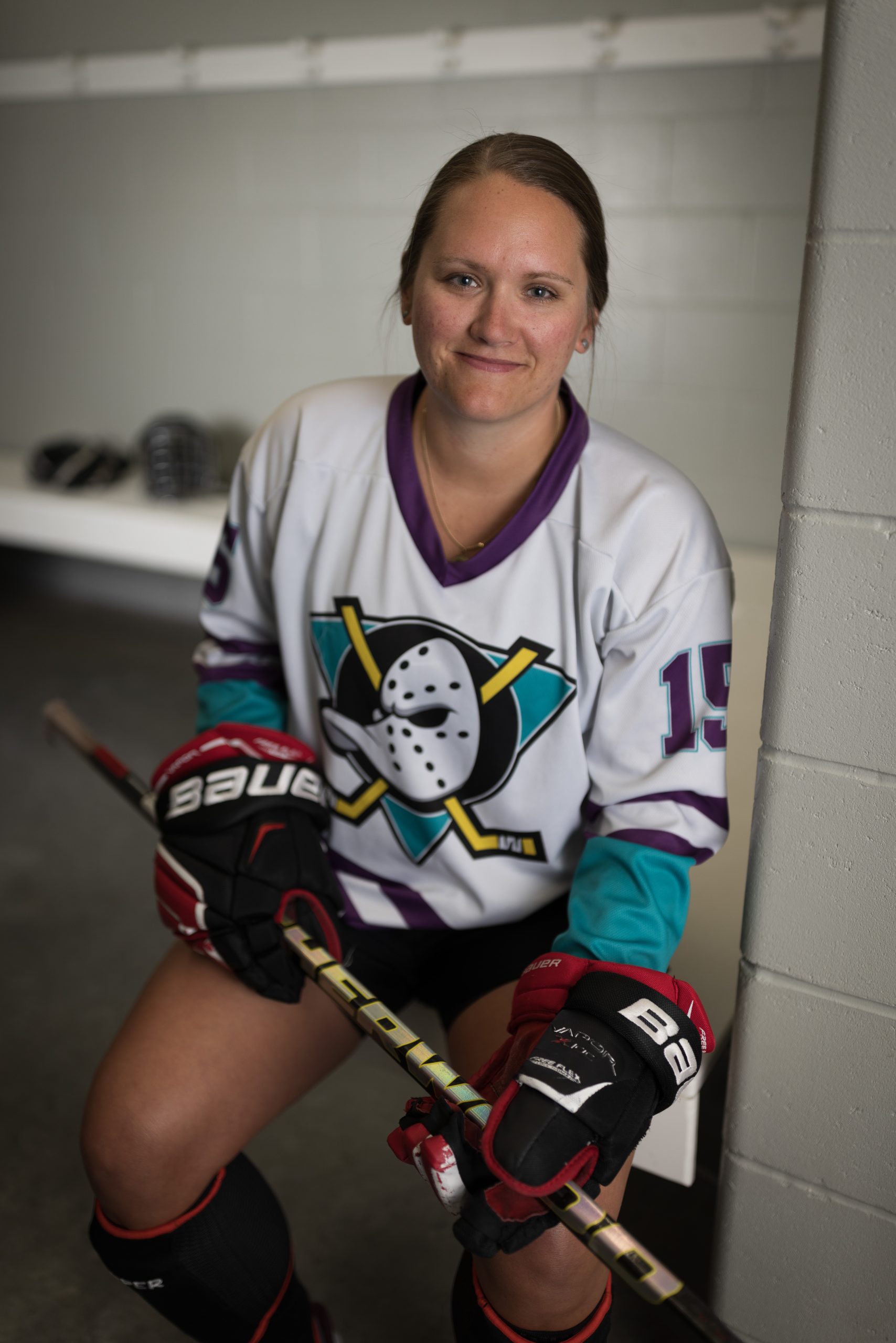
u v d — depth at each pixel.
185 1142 1.13
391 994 1.36
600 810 1.23
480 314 1.10
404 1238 1.58
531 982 1.08
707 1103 1.70
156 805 1.33
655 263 3.21
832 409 0.96
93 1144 1.13
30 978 2.12
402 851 1.32
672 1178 1.21
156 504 3.64
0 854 2.54
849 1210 1.17
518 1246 0.93
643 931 1.11
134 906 2.35
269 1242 1.22
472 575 1.21
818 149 0.91
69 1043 1.95
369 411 1.30
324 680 1.33
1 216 4.30
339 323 3.79
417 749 1.27
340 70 3.49
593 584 1.17
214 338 4.04
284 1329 1.25
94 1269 1.54
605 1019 0.99
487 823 1.28
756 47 2.91
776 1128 1.19
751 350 3.17
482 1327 1.07
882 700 1.00
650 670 1.17
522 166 1.10
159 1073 1.15
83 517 3.64
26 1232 1.59
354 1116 1.81
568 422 1.21
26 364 4.48
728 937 1.40
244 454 1.39
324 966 1.14
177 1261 1.15
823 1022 1.12
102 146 4.02
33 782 2.86
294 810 1.29
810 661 1.03
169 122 3.86
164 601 4.13
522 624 1.21
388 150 3.53
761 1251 1.25
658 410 3.34
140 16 3.81
